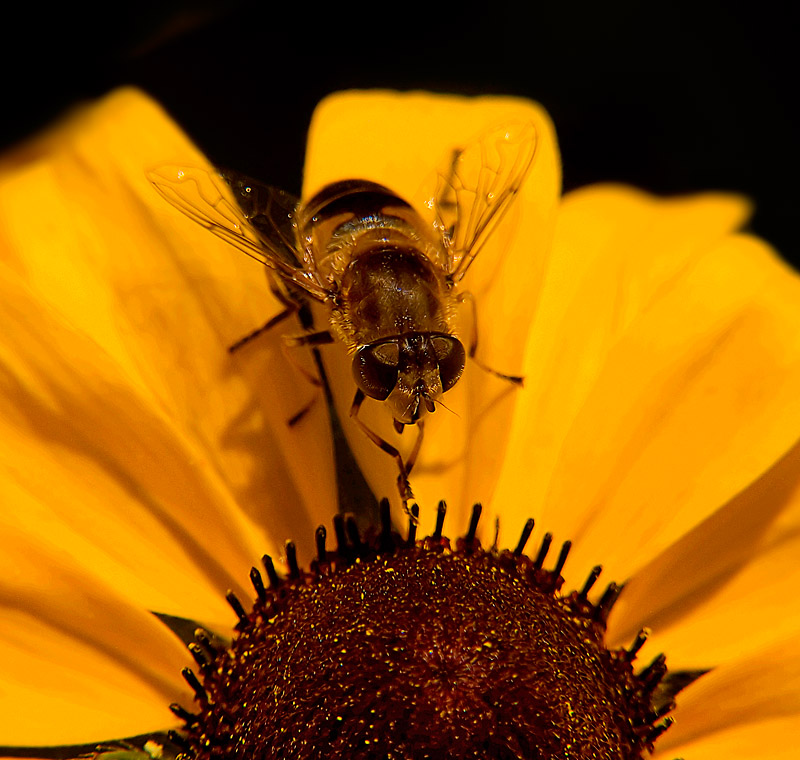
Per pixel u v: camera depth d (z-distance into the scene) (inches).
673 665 4.8
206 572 4.8
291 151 5.3
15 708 4.6
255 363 4.9
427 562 4.7
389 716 4.5
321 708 4.6
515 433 5.0
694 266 5.0
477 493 4.9
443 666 4.6
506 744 4.5
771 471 4.9
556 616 4.7
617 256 5.1
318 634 4.6
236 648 4.7
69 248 4.9
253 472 4.9
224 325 4.9
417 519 4.8
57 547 4.7
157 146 5.0
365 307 4.8
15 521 4.7
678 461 4.9
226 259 4.9
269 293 4.9
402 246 4.9
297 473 4.9
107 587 4.7
